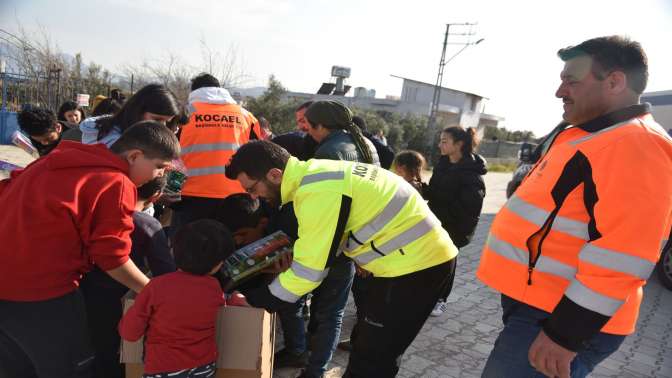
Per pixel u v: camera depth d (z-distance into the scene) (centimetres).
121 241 188
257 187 208
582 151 155
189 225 193
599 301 143
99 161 185
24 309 179
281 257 214
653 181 141
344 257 263
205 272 188
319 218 186
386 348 215
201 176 341
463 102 3838
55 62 1512
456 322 410
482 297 479
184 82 1662
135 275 197
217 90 355
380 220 199
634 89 162
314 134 314
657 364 361
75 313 191
